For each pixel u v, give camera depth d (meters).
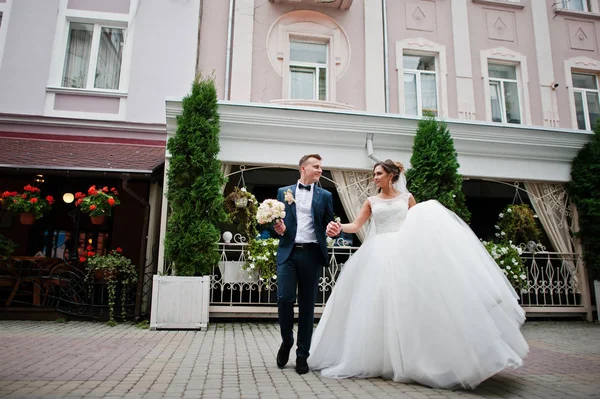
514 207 7.95
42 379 3.06
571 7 11.66
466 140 7.62
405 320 3.11
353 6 10.20
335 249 7.67
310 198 3.61
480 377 2.86
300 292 3.44
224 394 2.73
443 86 10.34
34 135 8.72
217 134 6.58
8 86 8.87
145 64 9.32
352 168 7.31
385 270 3.37
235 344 4.77
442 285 3.06
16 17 9.18
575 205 8.12
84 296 6.76
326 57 10.10
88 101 9.07
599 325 7.22
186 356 4.05
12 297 6.86
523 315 3.30
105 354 4.09
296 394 2.75
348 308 3.53
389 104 9.99
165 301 5.92
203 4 9.65
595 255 7.78
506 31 10.94
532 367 3.84
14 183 9.02
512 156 7.90
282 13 9.88
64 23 9.35
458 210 7.05
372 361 3.23
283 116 6.86
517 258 7.48
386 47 10.06
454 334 2.95
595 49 11.33
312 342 3.64
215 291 7.37
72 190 8.88
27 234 9.39
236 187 7.00
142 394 2.71
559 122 10.71
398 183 4.07
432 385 2.97
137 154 8.12
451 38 10.61
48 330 5.66
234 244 6.75
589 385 3.14
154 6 9.59
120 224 9.49
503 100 10.78
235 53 9.39
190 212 6.21
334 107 8.96
